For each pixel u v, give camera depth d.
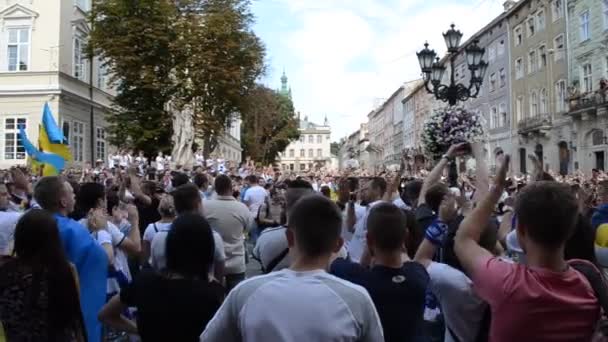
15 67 32.81
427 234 3.71
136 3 31.80
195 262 3.26
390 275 3.30
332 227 2.52
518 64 44.69
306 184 6.20
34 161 14.77
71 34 34.75
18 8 32.72
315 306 2.31
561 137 37.75
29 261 3.41
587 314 2.29
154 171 18.00
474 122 9.89
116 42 31.45
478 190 3.52
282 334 2.26
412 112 81.06
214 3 33.72
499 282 2.35
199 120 32.84
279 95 74.06
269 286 2.39
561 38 37.94
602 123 32.62
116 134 33.56
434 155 10.29
